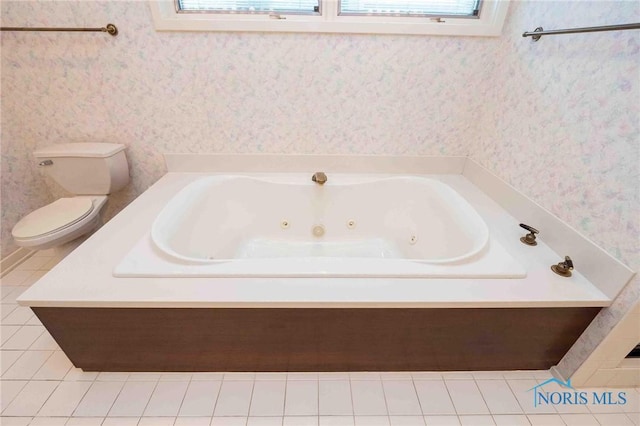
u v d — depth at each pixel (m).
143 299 0.97
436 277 1.07
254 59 1.61
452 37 1.57
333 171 1.92
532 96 1.37
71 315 1.03
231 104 1.73
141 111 1.74
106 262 1.13
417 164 1.91
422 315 1.06
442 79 1.68
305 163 1.90
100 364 1.20
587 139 1.10
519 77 1.45
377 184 1.81
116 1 1.46
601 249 1.04
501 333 1.12
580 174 1.13
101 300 0.97
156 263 1.10
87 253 1.17
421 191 1.76
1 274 1.78
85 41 1.55
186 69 1.63
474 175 1.82
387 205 1.84
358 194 1.82
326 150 1.87
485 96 1.71
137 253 1.15
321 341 1.13
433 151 1.88
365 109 1.75
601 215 1.05
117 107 1.72
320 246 1.86
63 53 1.57
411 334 1.12
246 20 1.51
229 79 1.66
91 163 1.67
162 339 1.11
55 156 1.63
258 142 1.84
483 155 1.75
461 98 1.73
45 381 1.21
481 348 1.18
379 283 1.05
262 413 1.12
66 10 1.48
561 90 1.21
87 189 1.77
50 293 0.98
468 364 1.25
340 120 1.78
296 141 1.84
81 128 1.78
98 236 1.28
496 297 1.01
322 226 1.88
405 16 1.57
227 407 1.13
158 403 1.14
